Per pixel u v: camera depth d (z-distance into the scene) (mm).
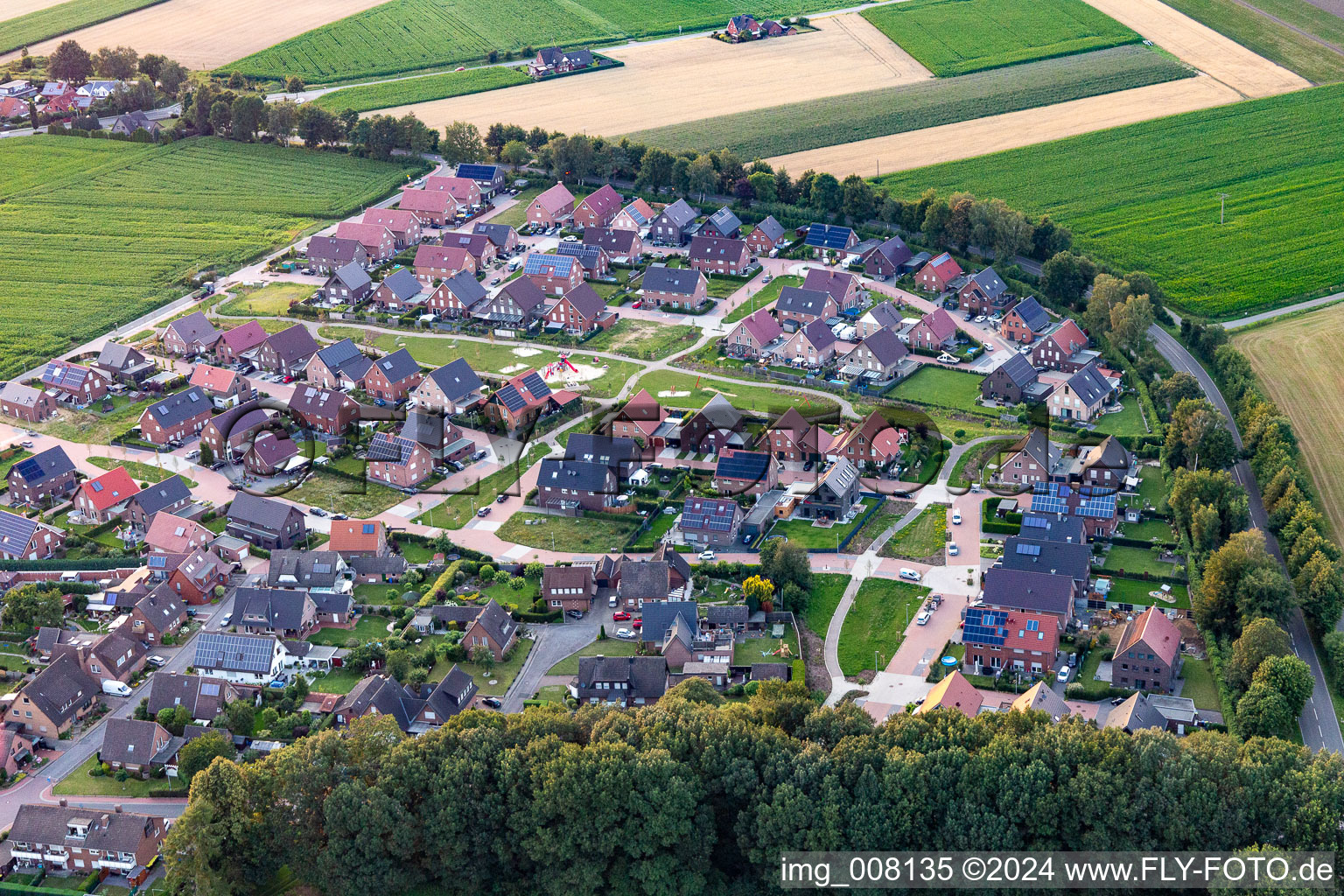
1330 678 195375
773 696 178500
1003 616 198500
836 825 159125
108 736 184125
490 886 167500
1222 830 153625
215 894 159125
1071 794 156875
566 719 173750
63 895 164250
